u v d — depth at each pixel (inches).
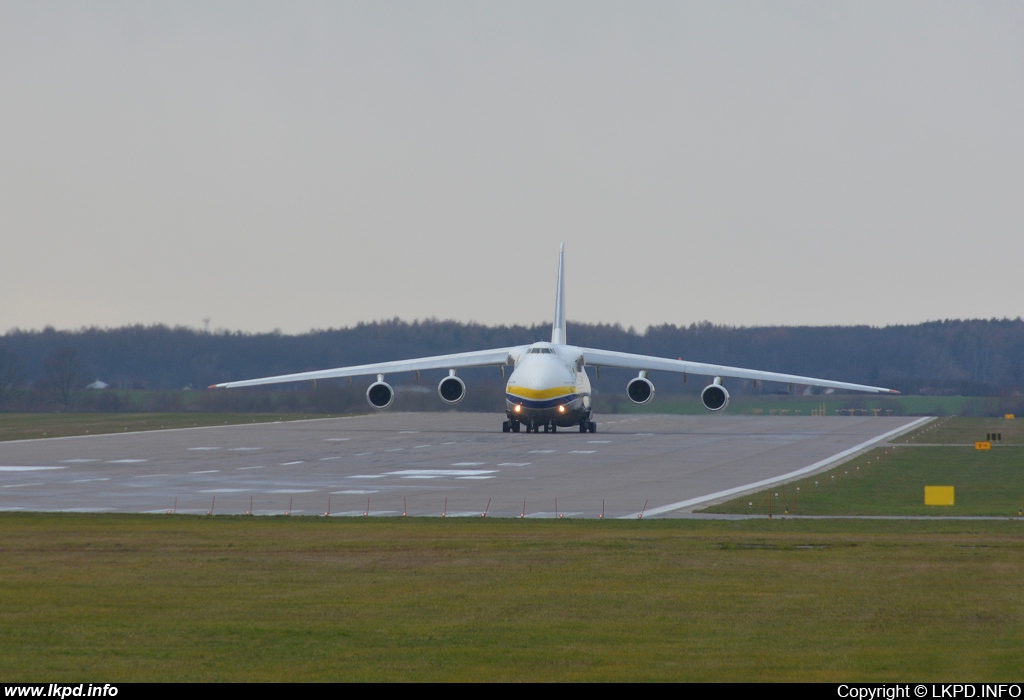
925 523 3959.2
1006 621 2357.3
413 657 2078.0
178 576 2827.3
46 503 4569.4
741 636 2231.8
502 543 3376.0
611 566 2977.4
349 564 3002.0
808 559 3083.2
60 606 2479.1
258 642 2178.9
